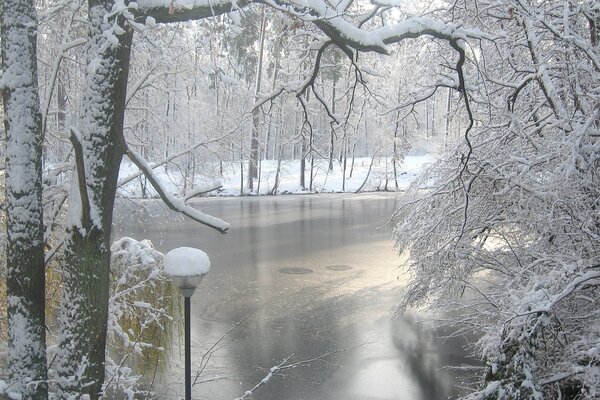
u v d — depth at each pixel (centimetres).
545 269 905
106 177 682
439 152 1544
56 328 1105
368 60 1255
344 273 2159
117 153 694
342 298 1819
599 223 851
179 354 1310
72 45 761
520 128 946
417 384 1167
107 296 698
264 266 2284
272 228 3278
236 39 1012
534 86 1064
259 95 1013
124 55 682
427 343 1410
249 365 1260
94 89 672
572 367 704
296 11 719
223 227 738
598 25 977
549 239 959
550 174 931
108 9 665
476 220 1132
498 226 1103
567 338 831
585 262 783
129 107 1053
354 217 3716
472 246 1132
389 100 1236
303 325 1552
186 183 1078
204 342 1400
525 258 1042
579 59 960
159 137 1138
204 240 2880
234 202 4700
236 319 1598
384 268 2244
